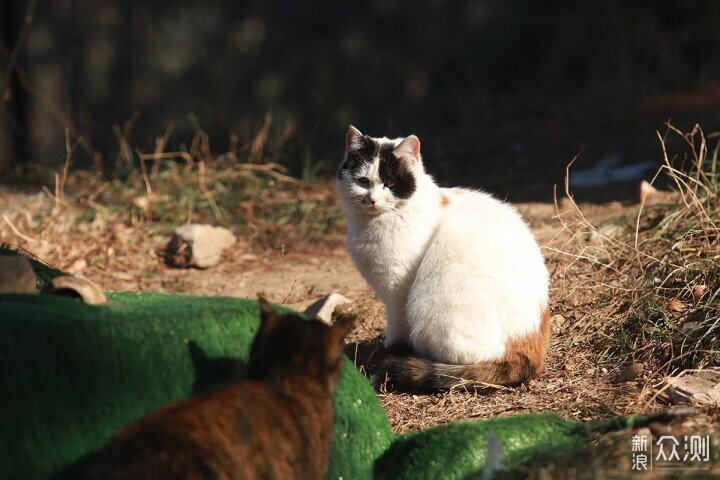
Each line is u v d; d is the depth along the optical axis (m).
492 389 6.34
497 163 13.73
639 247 8.16
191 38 22.58
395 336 7.04
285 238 10.77
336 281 9.12
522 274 6.43
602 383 6.34
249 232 10.93
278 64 21.86
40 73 22.17
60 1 22.34
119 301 5.16
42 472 4.38
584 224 8.01
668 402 5.81
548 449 4.96
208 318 4.80
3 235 9.91
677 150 12.48
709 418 5.34
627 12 17.80
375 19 22.05
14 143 16.41
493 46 18.47
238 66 21.97
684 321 6.79
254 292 8.88
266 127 14.66
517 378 6.34
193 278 9.45
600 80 17.05
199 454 3.73
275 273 9.51
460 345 6.36
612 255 8.16
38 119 21.42
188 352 4.68
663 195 10.05
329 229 11.00
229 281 9.28
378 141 7.18
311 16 22.30
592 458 4.79
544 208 10.76
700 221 7.75
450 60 18.98
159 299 5.23
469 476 4.83
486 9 20.83
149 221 11.20
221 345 4.80
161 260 10.02
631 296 7.34
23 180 13.41
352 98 20.23
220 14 22.58
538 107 16.66
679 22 17.45
